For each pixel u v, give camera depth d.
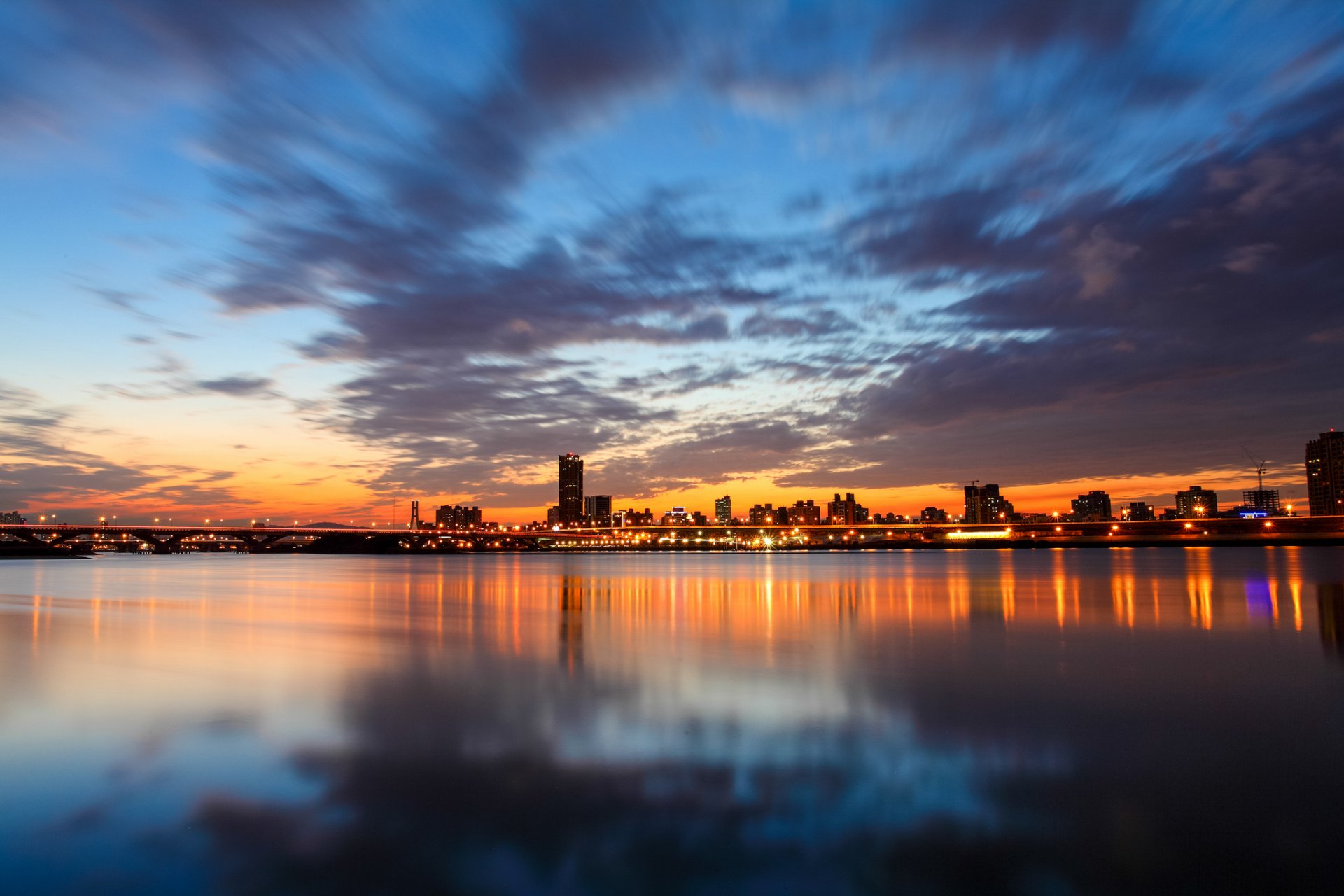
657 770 15.05
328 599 60.06
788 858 11.42
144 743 16.91
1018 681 23.36
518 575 113.94
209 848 11.75
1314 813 12.88
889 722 18.45
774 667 25.95
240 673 25.12
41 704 20.58
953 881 10.75
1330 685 22.59
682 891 10.52
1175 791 13.82
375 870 11.07
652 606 52.00
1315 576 85.88
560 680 23.69
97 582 90.56
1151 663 26.62
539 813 13.01
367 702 20.69
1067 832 12.23
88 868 11.15
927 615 43.34
